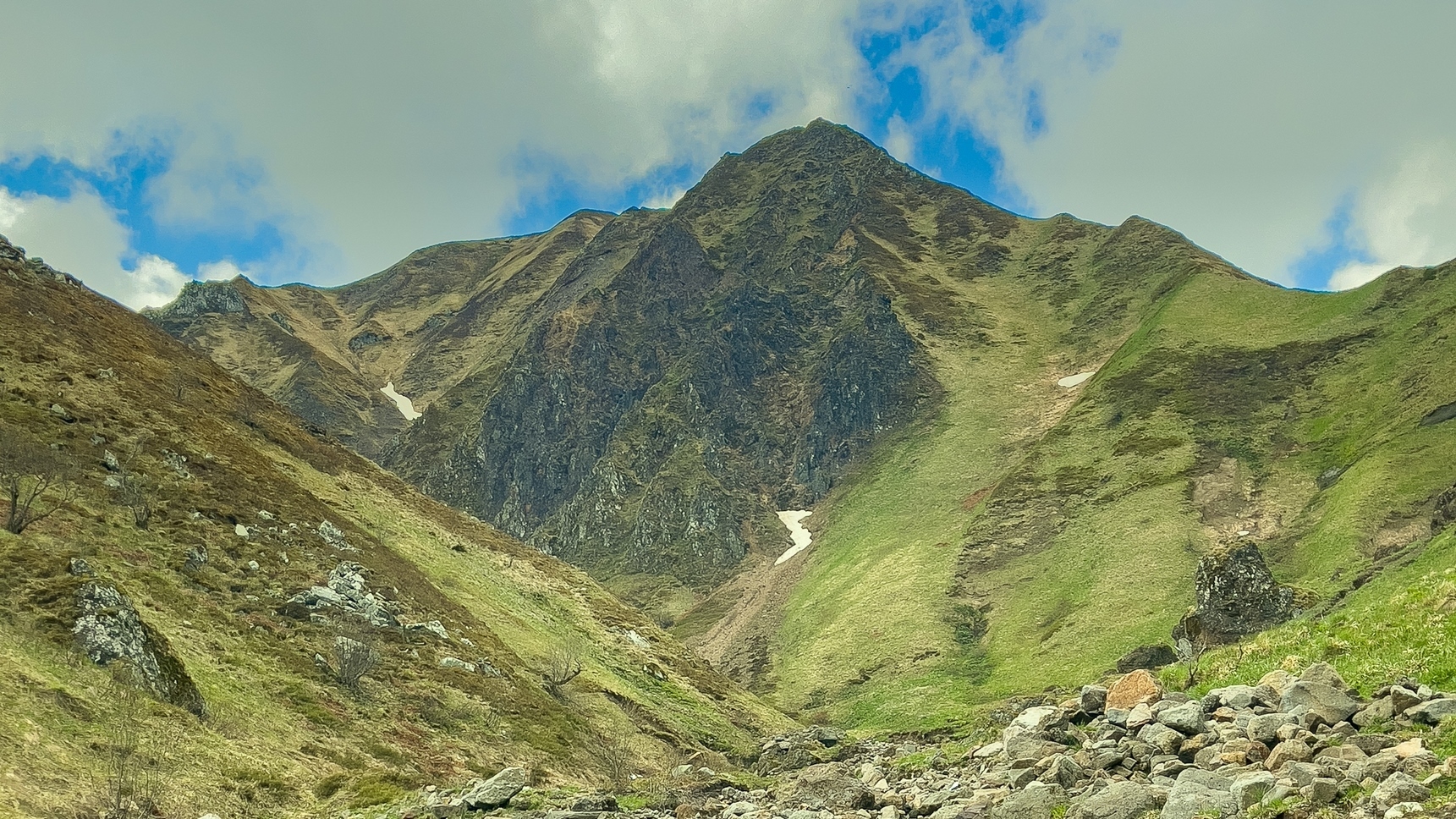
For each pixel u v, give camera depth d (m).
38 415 64.06
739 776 38.09
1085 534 147.75
